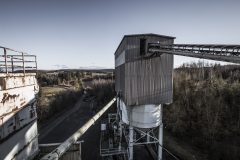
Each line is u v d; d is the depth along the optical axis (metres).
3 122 9.25
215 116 29.83
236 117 30.44
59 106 48.03
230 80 46.25
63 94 53.88
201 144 25.45
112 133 27.12
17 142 10.69
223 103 33.56
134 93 16.47
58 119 41.12
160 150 17.77
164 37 16.86
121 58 19.00
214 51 9.84
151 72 16.80
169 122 32.66
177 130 29.77
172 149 23.88
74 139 9.97
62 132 32.88
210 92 36.62
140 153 21.98
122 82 18.16
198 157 22.20
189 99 37.41
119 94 22.00
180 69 70.50
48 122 38.94
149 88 16.80
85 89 83.62
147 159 20.56
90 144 27.06
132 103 16.44
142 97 16.64
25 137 11.77
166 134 29.70
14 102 10.40
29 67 13.04
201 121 30.62
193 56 11.40
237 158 21.03
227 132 27.42
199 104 33.88
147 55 16.55
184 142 26.77
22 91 11.43
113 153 19.05
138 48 16.44
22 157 11.32
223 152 22.20
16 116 10.62
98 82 78.38
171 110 35.47
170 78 17.38
